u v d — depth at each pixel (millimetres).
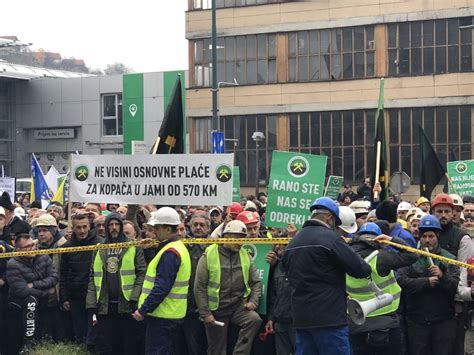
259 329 10570
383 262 9180
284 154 10602
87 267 11148
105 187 11328
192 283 10734
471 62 42438
